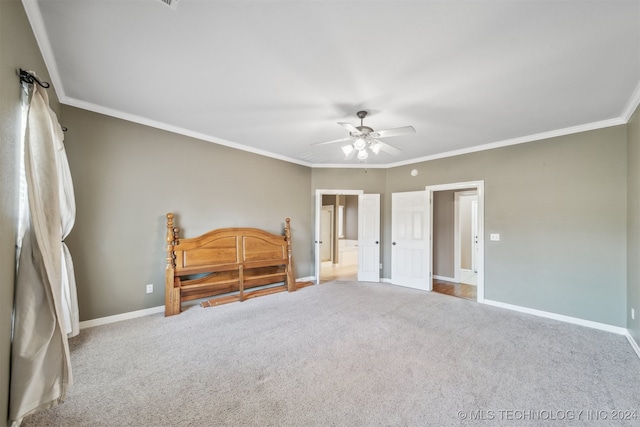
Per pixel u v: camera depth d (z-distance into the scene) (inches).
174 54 81.7
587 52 76.8
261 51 79.7
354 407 70.5
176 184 146.3
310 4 61.6
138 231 133.3
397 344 106.4
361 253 218.8
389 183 219.6
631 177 114.6
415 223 199.0
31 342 61.1
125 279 129.6
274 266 186.4
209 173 159.3
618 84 94.3
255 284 174.6
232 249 162.4
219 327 121.7
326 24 68.1
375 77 92.2
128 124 129.8
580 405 72.1
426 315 140.5
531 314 145.0
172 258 138.7
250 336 112.7
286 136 156.9
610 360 96.0
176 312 137.7
